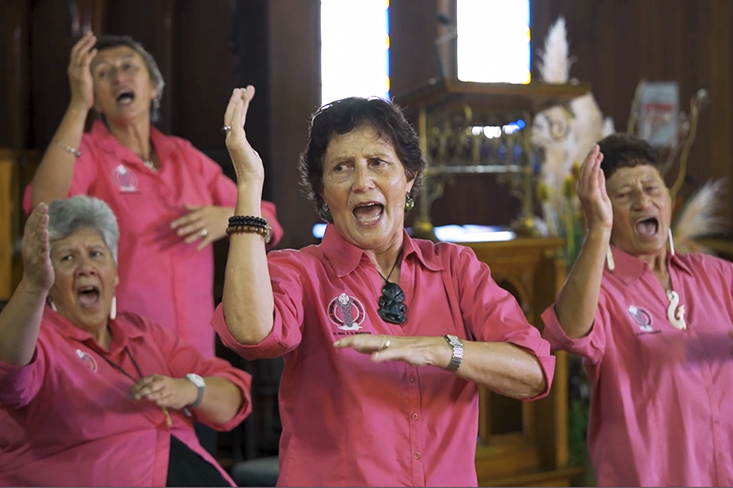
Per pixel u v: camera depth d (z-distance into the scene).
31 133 4.41
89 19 4.32
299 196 4.03
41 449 2.13
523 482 3.58
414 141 1.67
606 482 2.21
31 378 2.04
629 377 2.22
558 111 4.14
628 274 2.32
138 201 2.91
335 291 1.65
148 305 2.82
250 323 1.45
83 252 2.26
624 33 5.39
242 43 4.14
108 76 2.95
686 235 4.51
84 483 2.12
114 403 2.21
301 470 1.59
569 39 5.27
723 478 2.18
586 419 3.88
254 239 1.48
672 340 2.23
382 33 4.68
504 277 3.61
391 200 1.64
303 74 4.07
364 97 1.68
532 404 3.77
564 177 4.12
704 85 5.49
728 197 5.46
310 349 1.62
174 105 4.29
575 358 3.96
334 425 1.57
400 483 1.55
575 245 4.06
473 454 1.62
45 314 2.23
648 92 5.36
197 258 2.98
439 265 1.73
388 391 1.58
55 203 2.30
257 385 3.77
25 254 1.87
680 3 5.45
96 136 2.95
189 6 4.29
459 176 5.00
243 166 1.51
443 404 1.61
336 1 4.56
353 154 1.62
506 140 3.77
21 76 4.35
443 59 4.85
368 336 1.47
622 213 2.33
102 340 2.32
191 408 2.35
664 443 2.17
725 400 2.23
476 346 1.53
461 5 4.97
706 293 2.34
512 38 5.11
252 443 3.72
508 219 5.09
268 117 4.02
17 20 4.33
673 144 5.38
